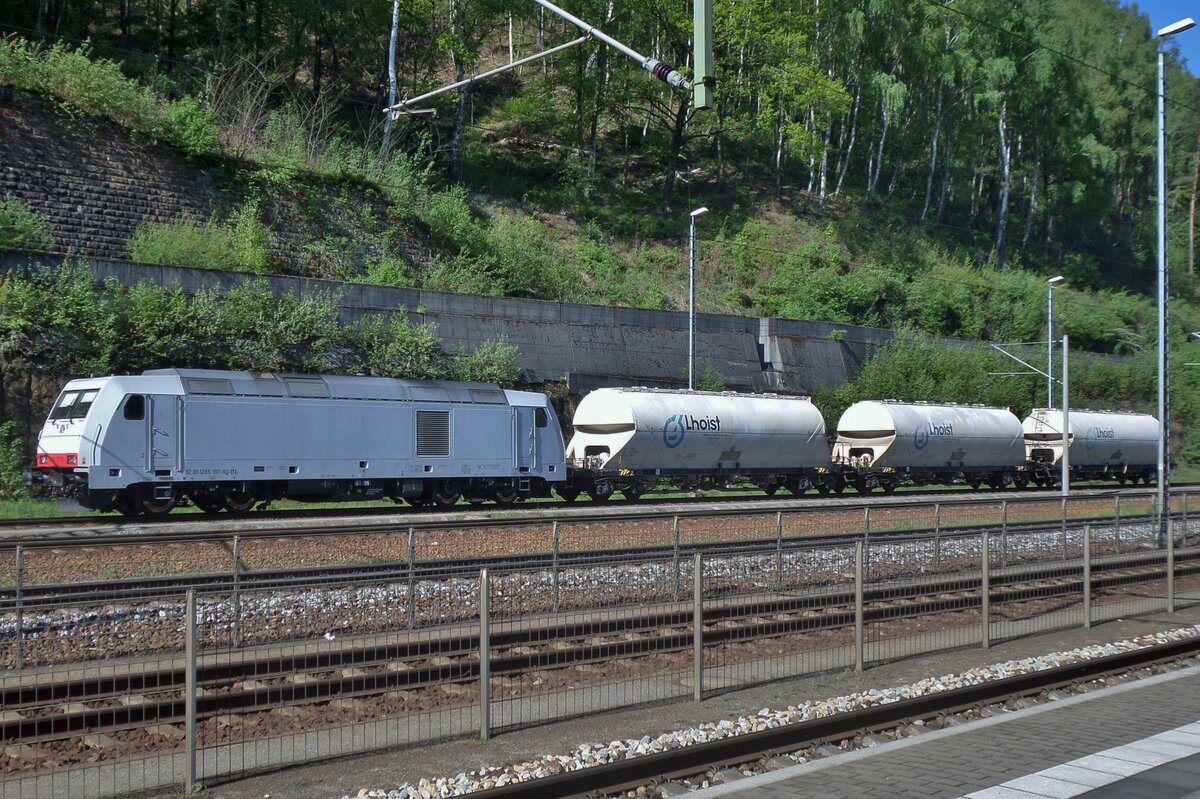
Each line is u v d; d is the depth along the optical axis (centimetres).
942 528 2155
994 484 4684
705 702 1069
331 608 1258
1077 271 7862
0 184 3144
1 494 2623
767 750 859
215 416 2514
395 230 4128
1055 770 789
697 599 1077
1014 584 1753
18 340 2767
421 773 835
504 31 7550
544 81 6119
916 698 973
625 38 5894
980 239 7619
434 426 2888
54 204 3259
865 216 6812
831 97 5966
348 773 835
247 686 1015
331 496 2748
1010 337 6309
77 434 2370
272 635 1189
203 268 3256
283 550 1730
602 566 1457
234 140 3950
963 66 7075
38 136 3284
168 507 2469
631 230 5659
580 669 1159
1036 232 8388
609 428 3419
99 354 2906
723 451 3600
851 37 6519
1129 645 1398
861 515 2494
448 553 1847
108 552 1619
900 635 1383
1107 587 1861
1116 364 6384
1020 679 1070
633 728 972
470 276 4144
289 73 5191
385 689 1037
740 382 4578
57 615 1146
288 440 2625
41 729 895
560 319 4031
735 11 5769
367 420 2764
